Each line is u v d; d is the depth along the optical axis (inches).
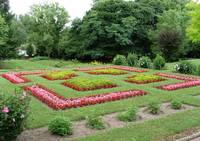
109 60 1624.0
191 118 353.4
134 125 326.0
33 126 321.4
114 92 514.9
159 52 1457.9
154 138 287.4
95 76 722.8
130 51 1599.4
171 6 1829.5
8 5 1498.5
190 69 795.4
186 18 1542.8
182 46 1378.0
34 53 2148.1
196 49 1565.0
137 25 1598.2
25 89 540.4
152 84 607.8
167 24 1471.5
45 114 371.6
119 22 1569.9
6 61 1534.2
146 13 1635.1
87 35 1601.9
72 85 568.1
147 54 1620.3
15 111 258.7
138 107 413.7
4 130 254.8
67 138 290.2
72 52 1718.8
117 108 403.5
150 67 941.2
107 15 1556.3
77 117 358.6
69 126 304.0
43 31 2076.8
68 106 408.8
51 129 300.4
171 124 329.4
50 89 541.0
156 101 447.5
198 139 298.7
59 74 709.3
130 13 1596.9
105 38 1583.4
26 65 1382.9
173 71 834.2
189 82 614.2
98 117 334.6
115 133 298.8
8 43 1412.4
